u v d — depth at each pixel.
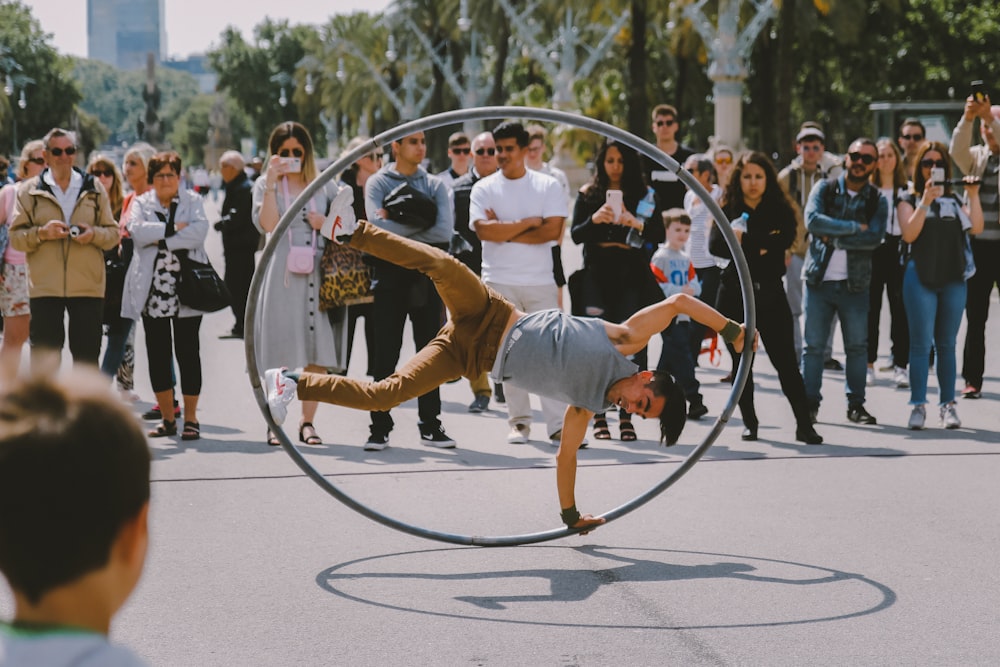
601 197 8.86
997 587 5.43
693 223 10.76
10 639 1.34
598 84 52.62
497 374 5.62
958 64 43.50
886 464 7.95
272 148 8.55
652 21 46.09
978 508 6.80
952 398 9.27
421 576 5.68
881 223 9.19
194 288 8.70
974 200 9.48
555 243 9.16
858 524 6.50
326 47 99.75
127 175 10.20
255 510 6.81
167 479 7.54
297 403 10.61
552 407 8.71
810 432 8.70
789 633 4.86
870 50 46.12
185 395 8.85
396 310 8.50
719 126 38.16
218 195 84.94
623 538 6.32
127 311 8.88
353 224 5.55
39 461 1.33
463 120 6.12
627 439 8.92
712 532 6.40
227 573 5.66
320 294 8.56
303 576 5.64
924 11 43.62
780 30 35.28
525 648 4.71
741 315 8.89
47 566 1.36
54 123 111.12
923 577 5.58
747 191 8.70
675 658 4.59
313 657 4.60
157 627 4.91
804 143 11.32
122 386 10.42
